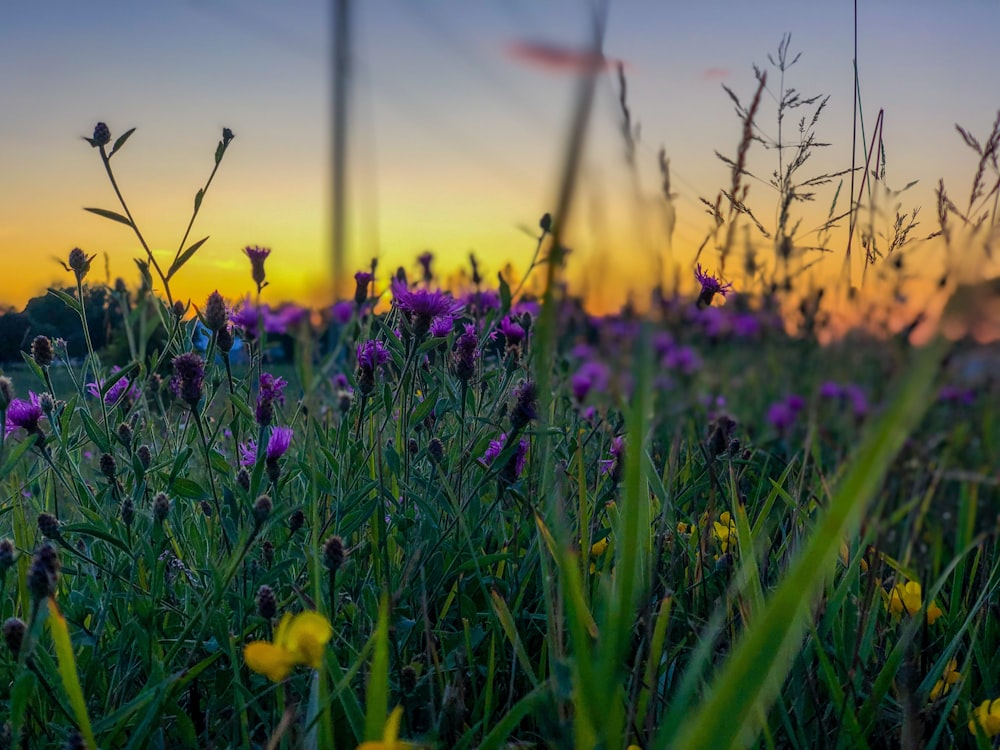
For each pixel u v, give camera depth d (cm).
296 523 33
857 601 31
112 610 34
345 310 40
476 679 31
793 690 29
